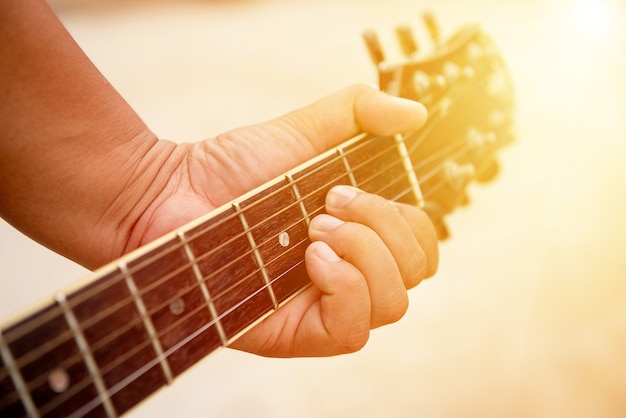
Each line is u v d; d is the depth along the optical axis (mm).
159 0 3594
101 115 476
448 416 944
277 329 490
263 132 515
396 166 515
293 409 967
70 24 3332
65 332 395
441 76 548
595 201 1313
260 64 2189
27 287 1231
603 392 956
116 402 404
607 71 1495
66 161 466
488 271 1190
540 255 1221
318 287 471
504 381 1000
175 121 1858
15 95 446
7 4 439
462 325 1095
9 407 385
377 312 481
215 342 434
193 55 2441
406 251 484
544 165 1414
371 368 1026
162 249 424
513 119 598
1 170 454
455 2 2393
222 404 978
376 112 507
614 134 1448
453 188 544
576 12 1662
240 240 447
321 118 513
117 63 2535
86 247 491
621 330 1051
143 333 413
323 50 2195
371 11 2506
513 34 1977
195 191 510
